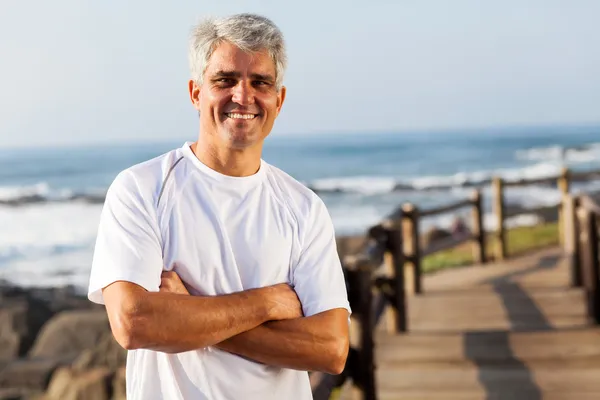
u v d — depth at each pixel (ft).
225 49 5.56
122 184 5.65
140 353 5.64
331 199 110.83
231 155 5.65
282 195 5.96
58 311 56.80
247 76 5.57
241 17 5.64
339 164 191.52
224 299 5.41
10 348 50.34
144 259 5.37
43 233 98.99
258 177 5.82
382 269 22.93
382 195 110.63
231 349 5.52
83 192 142.10
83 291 64.64
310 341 5.64
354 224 88.07
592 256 20.48
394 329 20.20
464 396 15.33
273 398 5.63
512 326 20.40
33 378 40.04
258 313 5.50
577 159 169.48
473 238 30.30
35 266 78.18
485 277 27.25
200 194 5.64
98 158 288.30
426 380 16.39
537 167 154.51
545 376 16.28
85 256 82.94
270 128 5.79
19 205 125.70
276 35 5.66
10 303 56.54
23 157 314.35
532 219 67.31
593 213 20.48
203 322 5.25
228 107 5.58
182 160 5.78
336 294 5.91
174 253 5.50
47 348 47.52
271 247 5.72
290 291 5.75
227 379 5.49
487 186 107.34
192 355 5.48
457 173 157.89
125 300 5.21
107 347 40.16
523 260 30.40
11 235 98.48
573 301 22.72
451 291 25.11
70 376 35.91
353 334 13.21
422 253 26.16
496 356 17.80
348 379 13.16
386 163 188.96
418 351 18.49
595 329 19.69
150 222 5.50
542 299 23.15
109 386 34.71
